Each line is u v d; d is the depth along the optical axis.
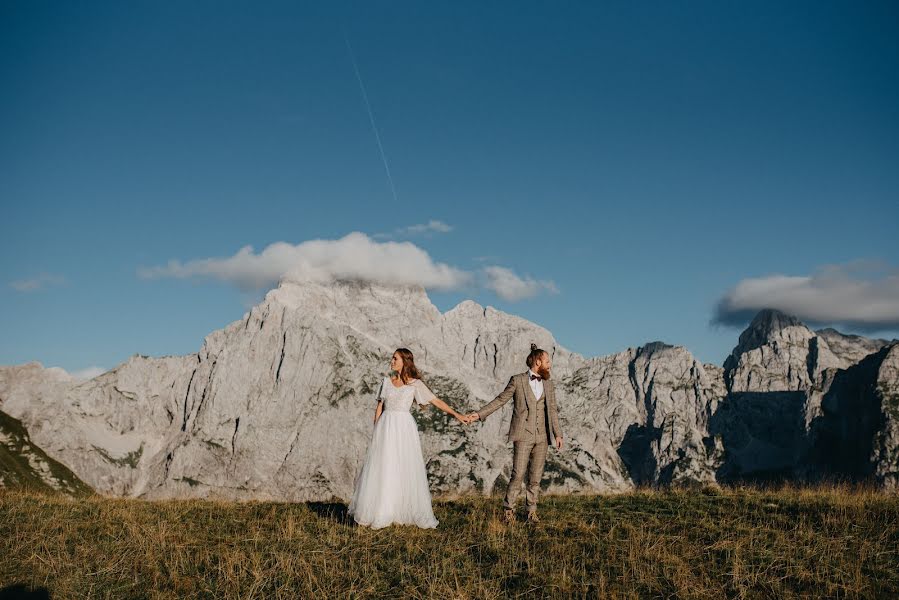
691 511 17.16
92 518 16.69
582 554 12.76
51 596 10.86
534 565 12.07
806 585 11.33
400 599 10.73
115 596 11.05
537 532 14.53
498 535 14.02
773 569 12.02
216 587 11.16
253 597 10.77
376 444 15.55
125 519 16.53
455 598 10.48
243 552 12.98
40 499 20.11
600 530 14.88
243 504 20.17
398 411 15.70
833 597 10.84
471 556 12.81
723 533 14.34
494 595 10.73
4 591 10.95
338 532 14.71
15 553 13.04
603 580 11.17
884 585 11.24
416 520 15.23
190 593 11.04
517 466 15.49
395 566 12.20
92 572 12.01
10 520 15.99
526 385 15.72
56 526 15.30
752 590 11.05
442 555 12.78
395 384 15.95
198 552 13.19
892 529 14.39
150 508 18.84
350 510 15.71
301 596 10.75
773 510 17.06
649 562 12.28
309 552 13.00
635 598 10.63
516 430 15.56
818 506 16.95
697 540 13.80
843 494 19.02
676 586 11.09
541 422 15.67
